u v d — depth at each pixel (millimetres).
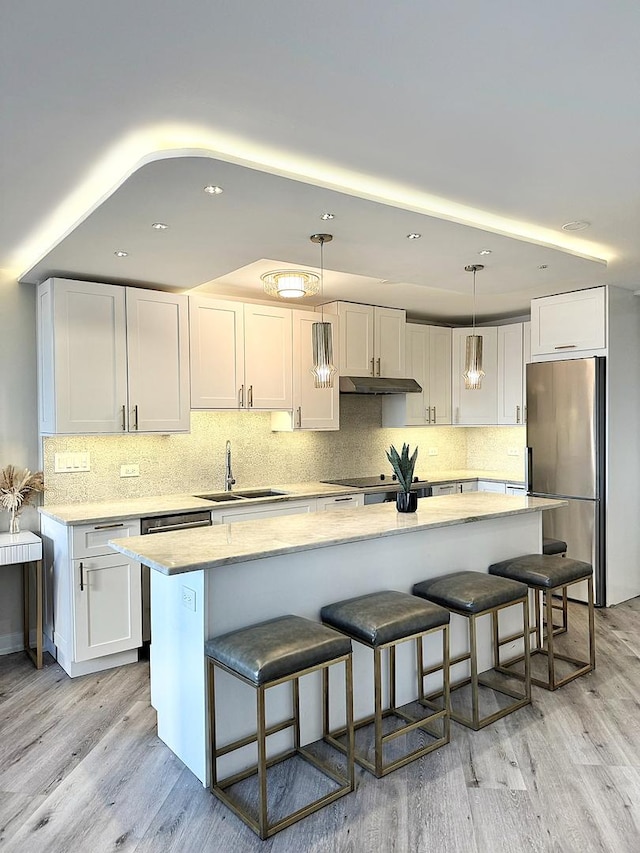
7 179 2436
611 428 4582
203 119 1963
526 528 3766
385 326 5406
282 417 4840
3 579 3797
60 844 2035
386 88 1791
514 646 3594
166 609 2631
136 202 2420
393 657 2936
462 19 1476
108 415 3709
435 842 2016
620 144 2170
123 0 1394
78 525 3375
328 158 2260
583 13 1457
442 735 2707
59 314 3535
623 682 3252
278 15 1454
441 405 5918
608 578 4578
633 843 2004
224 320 4293
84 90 1782
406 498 3283
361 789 2312
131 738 2742
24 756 2594
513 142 2148
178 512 3773
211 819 2160
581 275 3807
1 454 3793
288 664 2102
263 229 2787
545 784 2334
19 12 1427
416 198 2674
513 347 5691
